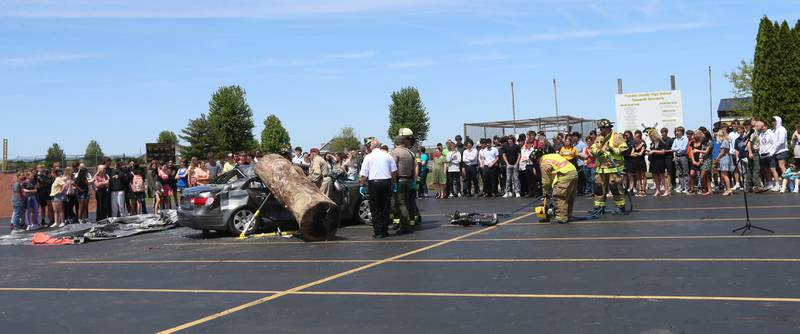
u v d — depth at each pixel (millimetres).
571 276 7188
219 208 13484
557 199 12523
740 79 39406
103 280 8734
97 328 5957
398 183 12367
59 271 9891
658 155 17594
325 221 12086
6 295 7980
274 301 6695
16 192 19406
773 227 10141
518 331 5133
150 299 7180
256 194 13641
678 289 6289
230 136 86062
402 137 12641
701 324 5062
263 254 10500
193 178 20219
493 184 21359
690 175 17719
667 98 28656
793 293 5891
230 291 7379
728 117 43688
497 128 27734
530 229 11781
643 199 16844
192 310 6488
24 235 15984
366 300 6516
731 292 6055
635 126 29250
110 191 19906
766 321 5055
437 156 22438
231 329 5641
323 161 14156
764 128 16875
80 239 14203
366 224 14672
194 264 9789
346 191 14414
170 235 14750
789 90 24453
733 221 11188
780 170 18109
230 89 87375
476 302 6184
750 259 7637
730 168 16438
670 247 8828
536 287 6715
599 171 13336
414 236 11766
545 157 12672
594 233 10688
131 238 14594
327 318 5859
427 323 5508
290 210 12094
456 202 19812
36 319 6484
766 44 24922
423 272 7930
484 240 10609
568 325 5223
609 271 7359
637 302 5859
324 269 8594
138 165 20797
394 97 101375
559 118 25484
